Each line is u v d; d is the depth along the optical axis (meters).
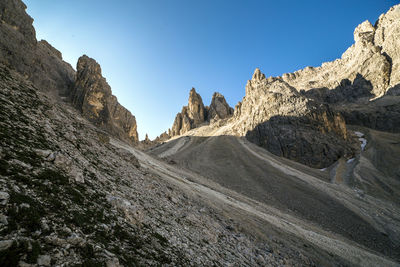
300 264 22.25
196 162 109.12
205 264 11.87
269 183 74.69
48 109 21.20
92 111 100.50
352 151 108.62
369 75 174.00
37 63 95.38
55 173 9.72
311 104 132.62
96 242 7.28
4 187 6.34
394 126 128.38
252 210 40.16
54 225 6.50
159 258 9.29
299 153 112.12
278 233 29.83
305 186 71.81
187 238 14.16
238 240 21.02
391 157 92.31
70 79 118.06
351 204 59.44
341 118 127.00
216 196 41.41
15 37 82.19
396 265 32.56
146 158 62.94
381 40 185.50
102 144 29.28
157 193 21.66
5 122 11.22
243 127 157.75
